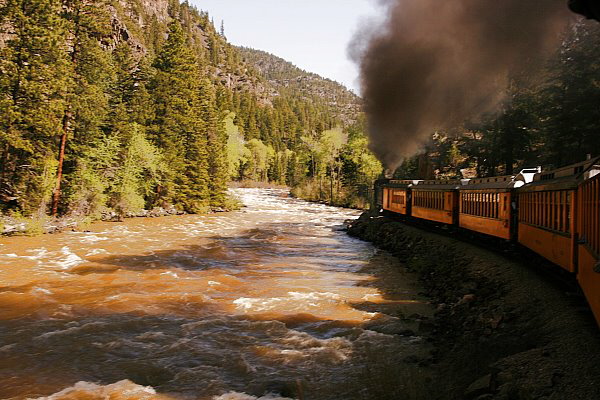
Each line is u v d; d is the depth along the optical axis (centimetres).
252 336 1128
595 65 2778
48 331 1128
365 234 3284
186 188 4747
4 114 2639
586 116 2755
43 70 2748
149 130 4391
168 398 802
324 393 821
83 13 3238
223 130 6769
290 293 1566
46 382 856
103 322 1204
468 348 899
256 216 4841
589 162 1026
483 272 1518
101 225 3350
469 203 2133
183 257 2233
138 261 2072
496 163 4016
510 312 1045
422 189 2856
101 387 837
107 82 3969
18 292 1458
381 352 1009
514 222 1633
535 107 3359
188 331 1157
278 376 896
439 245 2202
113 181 3794
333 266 2136
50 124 2795
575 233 980
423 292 1586
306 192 8162
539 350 773
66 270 1816
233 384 861
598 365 661
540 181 1395
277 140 16125
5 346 1024
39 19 2780
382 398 775
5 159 2828
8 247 2242
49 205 3116
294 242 2997
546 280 1230
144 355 996
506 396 644
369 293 1584
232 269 2009
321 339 1112
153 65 4809
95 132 3509
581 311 912
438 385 789
